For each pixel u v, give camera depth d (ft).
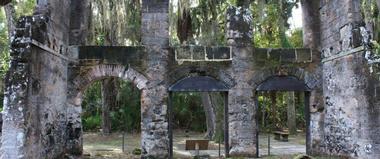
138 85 45.39
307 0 49.29
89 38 66.44
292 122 85.40
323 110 47.14
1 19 92.68
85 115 96.89
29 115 33.76
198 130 97.45
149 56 45.70
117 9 67.87
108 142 68.74
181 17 64.03
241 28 46.96
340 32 42.83
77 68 45.24
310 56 47.70
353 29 40.22
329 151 45.37
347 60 41.50
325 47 46.85
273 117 97.50
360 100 39.06
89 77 45.27
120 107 95.30
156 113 45.16
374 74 37.65
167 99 45.47
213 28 65.72
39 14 37.42
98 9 68.18
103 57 45.42
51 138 39.50
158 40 45.96
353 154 40.29
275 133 72.69
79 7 46.78
